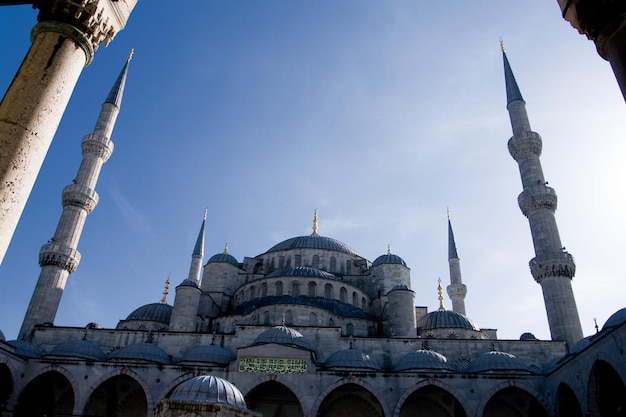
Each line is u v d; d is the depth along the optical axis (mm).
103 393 46438
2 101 10805
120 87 65000
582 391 34000
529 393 39781
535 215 53656
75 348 43688
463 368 46219
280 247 70625
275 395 43375
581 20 9750
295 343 42719
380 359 46594
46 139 10898
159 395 40594
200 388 23484
